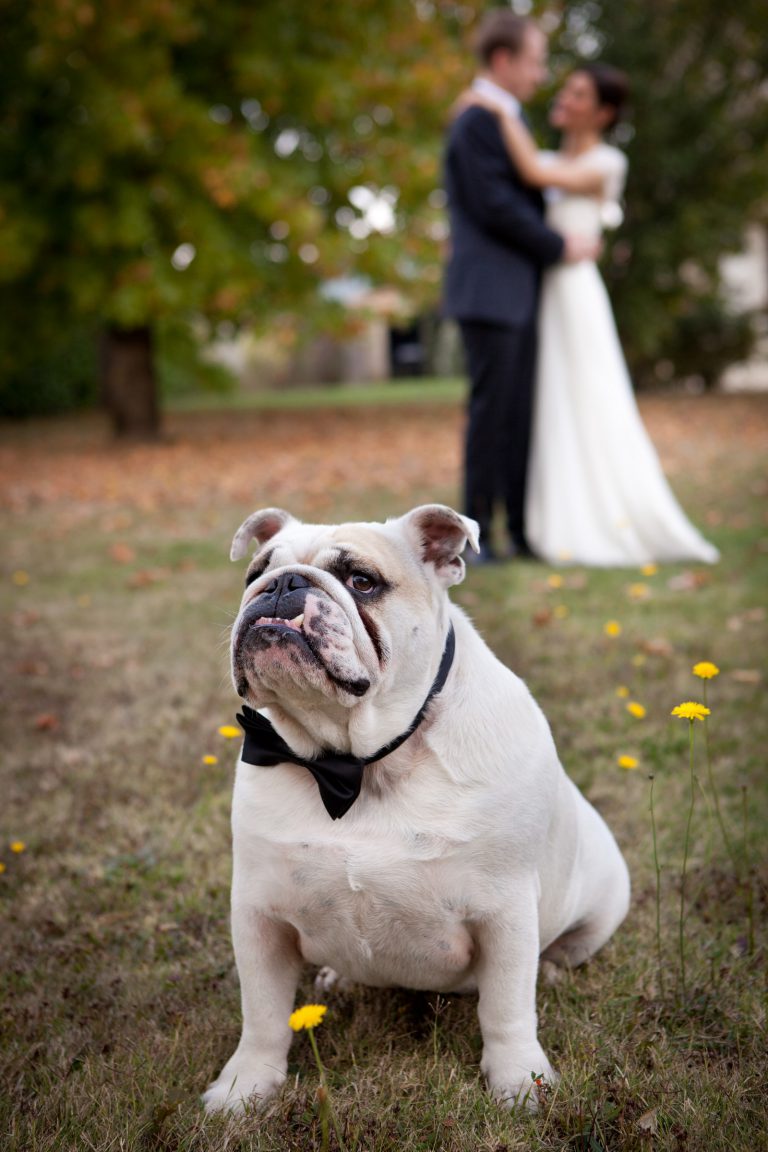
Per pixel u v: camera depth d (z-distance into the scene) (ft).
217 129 44.16
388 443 45.75
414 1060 7.64
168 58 44.86
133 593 21.98
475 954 7.57
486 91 21.16
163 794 12.42
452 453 40.75
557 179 21.26
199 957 9.17
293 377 108.47
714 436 43.37
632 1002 8.23
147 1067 7.54
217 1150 6.66
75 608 20.99
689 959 8.80
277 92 46.60
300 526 8.38
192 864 10.71
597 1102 6.89
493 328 20.92
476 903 7.14
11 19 44.45
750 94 64.13
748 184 63.31
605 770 12.66
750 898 8.95
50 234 45.68
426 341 110.93
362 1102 7.08
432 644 7.47
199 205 45.57
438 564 7.93
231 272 45.88
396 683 7.24
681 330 70.13
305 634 6.79
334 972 8.95
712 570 21.50
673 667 15.88
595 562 22.52
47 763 13.53
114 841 11.40
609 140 61.46
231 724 14.49
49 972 9.00
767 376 82.17
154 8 41.47
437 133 53.67
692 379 73.41
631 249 62.59
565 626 18.02
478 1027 8.16
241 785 7.52
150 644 18.43
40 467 42.80
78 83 43.91
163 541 27.07
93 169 42.86
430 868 7.04
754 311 72.84
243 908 7.43
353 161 51.34
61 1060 7.75
